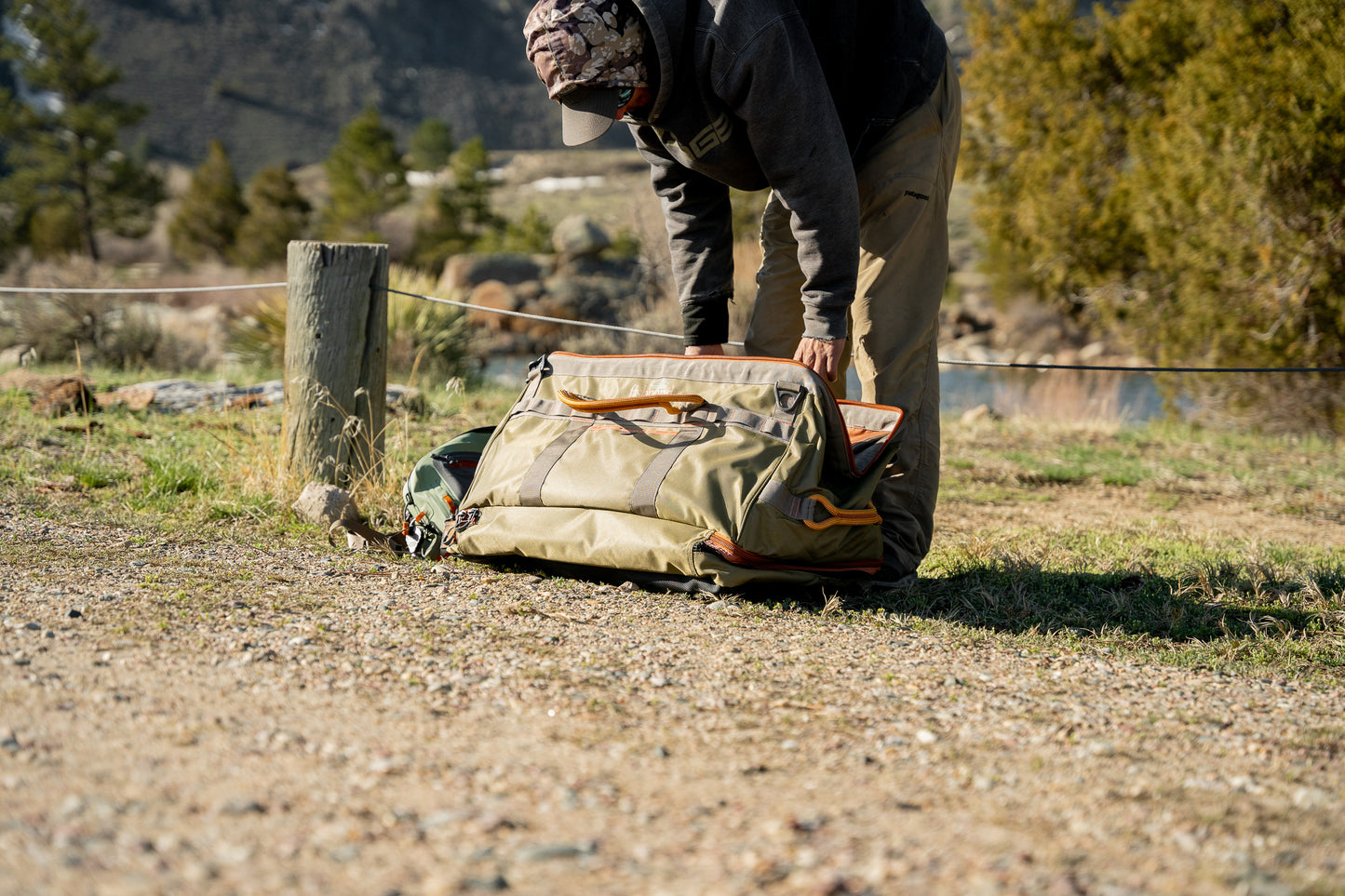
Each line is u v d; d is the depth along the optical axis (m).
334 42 176.75
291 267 3.97
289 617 2.38
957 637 2.58
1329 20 8.29
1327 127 8.20
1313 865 1.26
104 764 1.46
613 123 2.65
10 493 3.82
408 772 1.48
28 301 10.94
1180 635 2.78
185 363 11.09
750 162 2.83
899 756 1.64
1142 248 10.66
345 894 1.10
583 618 2.52
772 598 2.81
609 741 1.67
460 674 2.01
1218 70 8.86
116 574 2.76
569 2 2.55
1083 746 1.73
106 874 1.13
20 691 1.76
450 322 10.85
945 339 25.34
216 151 48.97
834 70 2.81
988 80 12.43
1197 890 1.16
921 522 3.18
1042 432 8.05
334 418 3.99
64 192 44.22
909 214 3.01
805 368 2.80
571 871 1.16
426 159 70.44
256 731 1.63
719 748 1.66
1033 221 11.55
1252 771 1.65
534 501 2.90
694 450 2.76
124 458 4.65
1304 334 8.86
